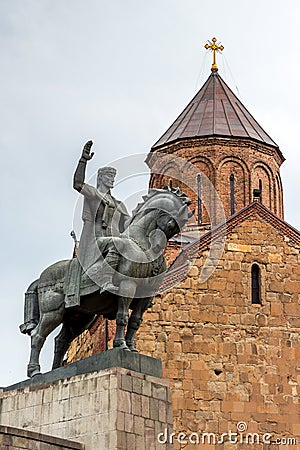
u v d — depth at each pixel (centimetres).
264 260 4047
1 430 2077
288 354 3928
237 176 5325
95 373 2253
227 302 3947
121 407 2197
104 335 3725
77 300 2347
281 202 5484
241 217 4088
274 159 5459
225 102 5694
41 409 2320
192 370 3825
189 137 5381
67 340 2452
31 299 2456
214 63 6041
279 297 4009
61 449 2172
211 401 3797
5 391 2430
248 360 3884
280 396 3862
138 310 2388
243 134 5384
